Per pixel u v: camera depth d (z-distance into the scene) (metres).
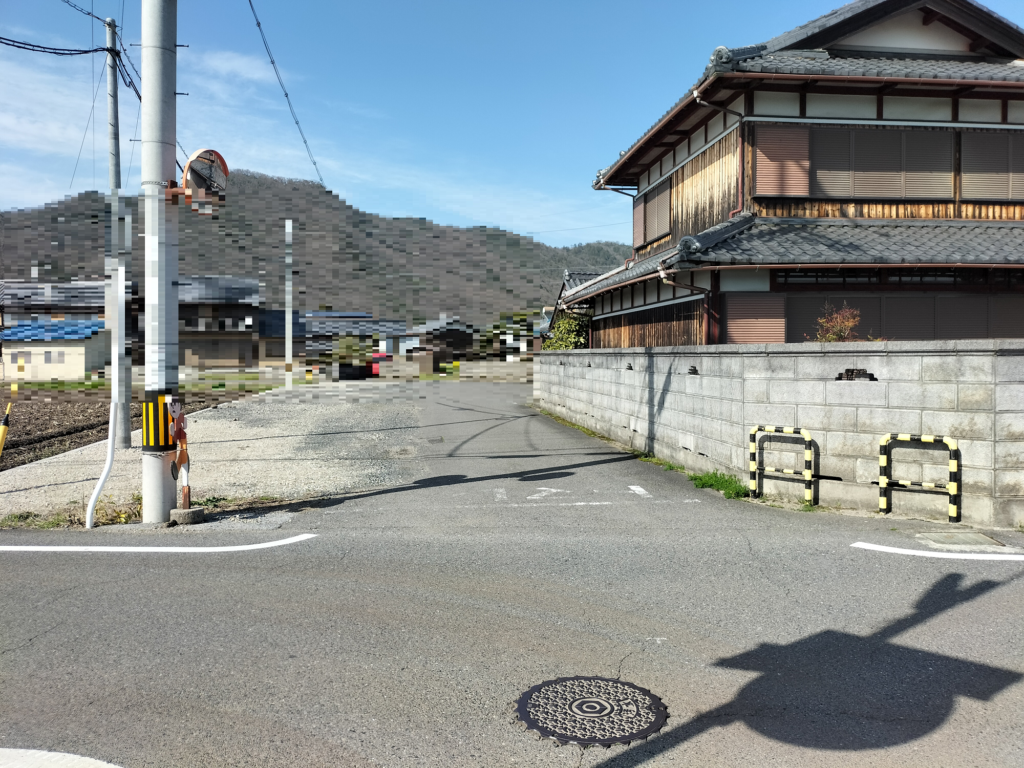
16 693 3.45
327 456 11.51
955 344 6.55
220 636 4.13
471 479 9.35
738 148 12.88
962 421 6.55
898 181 13.04
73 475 9.66
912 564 5.40
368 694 3.42
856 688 3.47
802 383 7.48
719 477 8.45
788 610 4.50
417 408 20.45
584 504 7.69
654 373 10.99
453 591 4.90
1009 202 13.30
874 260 11.13
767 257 11.16
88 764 2.84
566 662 3.78
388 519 7.10
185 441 7.12
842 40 13.89
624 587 4.96
